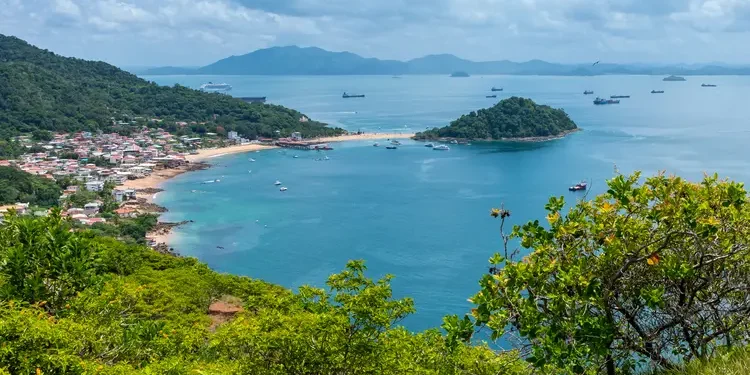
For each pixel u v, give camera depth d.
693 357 7.54
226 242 72.94
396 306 11.59
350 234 76.00
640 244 7.39
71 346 11.96
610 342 7.07
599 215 7.84
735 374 6.66
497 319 7.54
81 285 17.25
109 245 33.31
